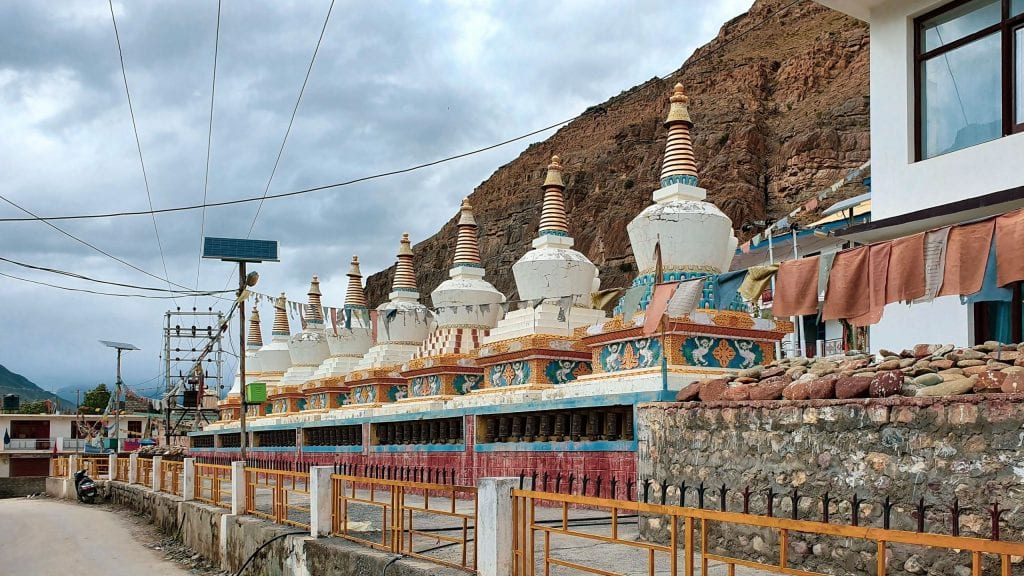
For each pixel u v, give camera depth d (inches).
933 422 375.2
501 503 399.2
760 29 4318.4
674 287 521.3
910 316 613.0
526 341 829.2
